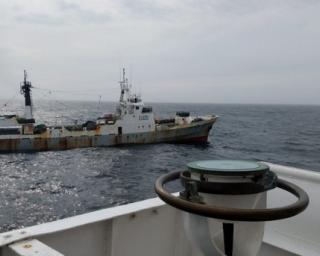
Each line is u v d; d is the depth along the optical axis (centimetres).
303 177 321
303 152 4788
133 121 4375
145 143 4481
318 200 313
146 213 294
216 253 192
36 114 13812
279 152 4747
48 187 2541
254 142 5725
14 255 199
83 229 256
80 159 3634
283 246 319
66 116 12294
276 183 210
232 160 219
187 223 201
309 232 317
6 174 2966
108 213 278
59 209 2019
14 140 3916
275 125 9912
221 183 181
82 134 4169
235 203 184
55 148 4062
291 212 172
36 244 207
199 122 4800
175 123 4838
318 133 7619
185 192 188
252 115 16512
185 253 319
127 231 282
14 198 2234
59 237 242
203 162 209
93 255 264
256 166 197
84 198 2261
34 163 3431
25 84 4775
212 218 178
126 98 4422
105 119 4462
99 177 2892
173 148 4472
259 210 166
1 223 1758
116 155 3881
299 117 15400
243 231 192
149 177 2933
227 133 7106
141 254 293
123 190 2483
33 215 1897
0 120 4172
